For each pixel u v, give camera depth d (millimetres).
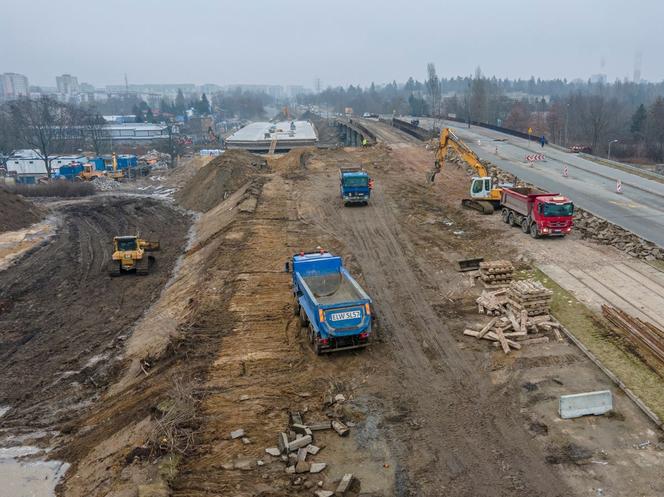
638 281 21641
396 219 33188
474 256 25688
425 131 70438
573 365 15719
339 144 123438
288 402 14430
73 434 15328
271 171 52875
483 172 35781
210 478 11555
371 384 15188
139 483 11445
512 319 17969
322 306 15859
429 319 19219
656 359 15695
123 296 26844
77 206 50500
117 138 160375
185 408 13883
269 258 26984
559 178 40625
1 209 41781
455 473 11547
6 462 14117
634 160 91062
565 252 25359
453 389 14789
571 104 141250
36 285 28672
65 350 21031
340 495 10867
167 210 48250
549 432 12797
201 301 22328
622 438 12508
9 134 115688
